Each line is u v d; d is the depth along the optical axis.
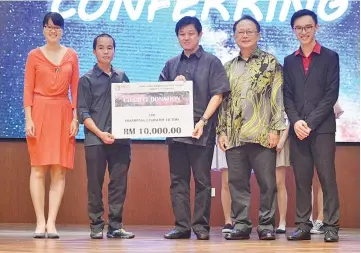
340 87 5.98
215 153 5.39
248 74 4.36
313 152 4.26
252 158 4.36
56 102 4.67
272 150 4.35
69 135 4.70
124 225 6.05
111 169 4.62
